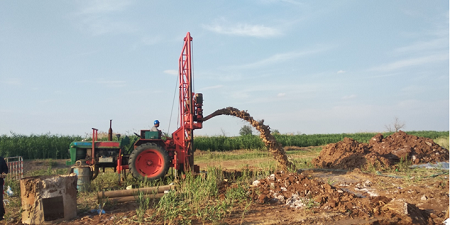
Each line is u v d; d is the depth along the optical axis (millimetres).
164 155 8883
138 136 9672
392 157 12492
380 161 11516
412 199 7086
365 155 11773
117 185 8906
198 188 7258
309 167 12578
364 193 7789
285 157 10172
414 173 10117
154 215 5723
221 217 5828
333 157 12594
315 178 8984
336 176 10039
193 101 9492
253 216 5965
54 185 5621
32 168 13828
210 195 7289
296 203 6750
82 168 8086
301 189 7336
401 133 14078
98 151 9086
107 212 6250
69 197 5805
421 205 6715
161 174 8781
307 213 6117
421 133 43156
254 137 24266
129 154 9414
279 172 8320
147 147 8797
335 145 13219
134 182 9141
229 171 10367
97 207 6496
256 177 9016
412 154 12695
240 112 9812
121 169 8891
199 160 15695
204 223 5566
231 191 7242
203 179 7832
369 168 11023
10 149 16109
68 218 5750
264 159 15570
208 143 22109
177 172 9258
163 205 6105
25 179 5562
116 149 9180
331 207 6414
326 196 6777
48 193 5551
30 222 5500
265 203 6926
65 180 5762
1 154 15625
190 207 6301
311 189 7281
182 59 9977
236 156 17312
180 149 9438
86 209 6371
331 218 5816
